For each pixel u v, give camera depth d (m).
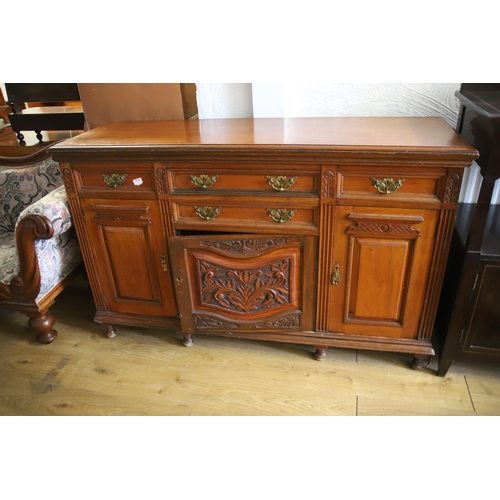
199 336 1.71
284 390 1.44
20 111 2.28
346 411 1.35
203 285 1.44
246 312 1.46
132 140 1.34
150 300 1.58
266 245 1.33
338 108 1.60
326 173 1.19
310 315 1.44
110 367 1.58
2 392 1.49
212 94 1.69
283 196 1.26
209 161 1.25
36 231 1.41
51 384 1.51
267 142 1.22
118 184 1.37
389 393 1.41
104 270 1.55
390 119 1.47
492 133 1.08
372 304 1.38
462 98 1.27
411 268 1.28
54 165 1.79
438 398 1.38
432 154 1.09
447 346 1.37
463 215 1.47
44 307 1.61
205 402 1.41
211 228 1.36
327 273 1.35
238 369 1.54
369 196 1.20
